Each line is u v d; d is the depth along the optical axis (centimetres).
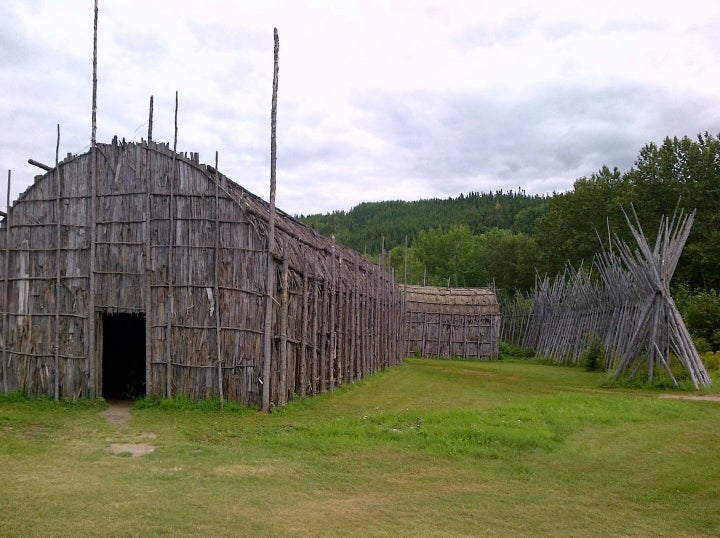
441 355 5303
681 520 920
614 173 6500
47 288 1962
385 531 822
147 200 1903
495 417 1584
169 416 1672
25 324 1972
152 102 1936
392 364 3847
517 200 17712
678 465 1220
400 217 17112
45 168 1992
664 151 5322
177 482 995
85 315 1920
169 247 1880
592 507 968
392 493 998
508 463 1206
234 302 1836
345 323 2566
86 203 1961
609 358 3428
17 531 753
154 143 1931
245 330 1816
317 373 2203
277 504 908
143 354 2361
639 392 2391
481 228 14975
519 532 845
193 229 1881
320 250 2458
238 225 1858
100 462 1123
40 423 1531
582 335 4097
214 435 1412
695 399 2116
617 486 1081
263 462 1145
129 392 2295
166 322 1869
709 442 1413
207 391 1820
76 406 1819
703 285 5003
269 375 1784
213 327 1839
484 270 9000
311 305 2153
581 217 6259
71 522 792
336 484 1032
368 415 1706
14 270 2002
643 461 1248
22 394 1925
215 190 1870
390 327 3800
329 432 1407
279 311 1859
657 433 1493
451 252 10681
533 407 1783
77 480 992
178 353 1850
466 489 1036
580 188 6362
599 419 1612
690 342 2545
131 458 1162
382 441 1331
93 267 1916
